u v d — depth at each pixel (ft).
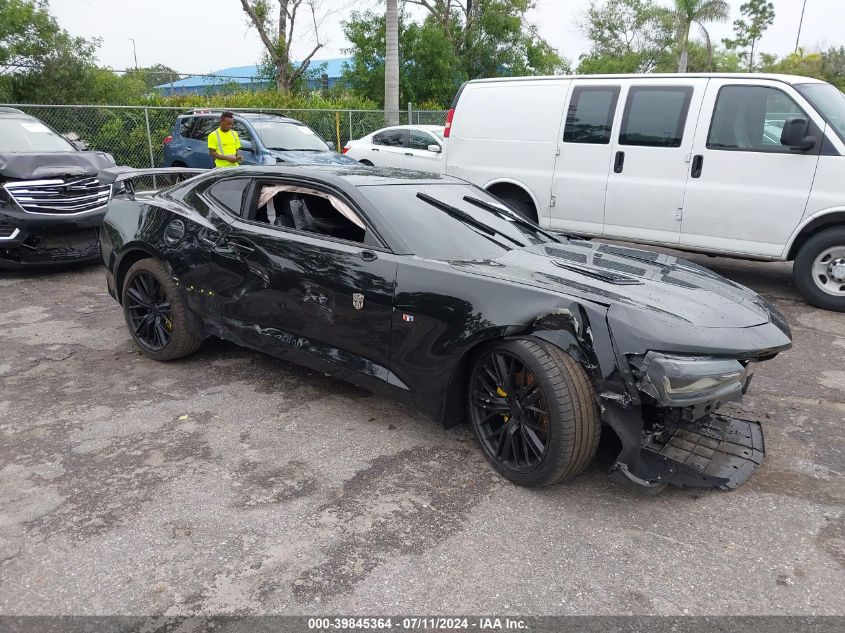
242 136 36.40
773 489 10.23
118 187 25.55
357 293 11.35
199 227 13.88
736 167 20.93
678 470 9.90
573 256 12.54
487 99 26.20
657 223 22.74
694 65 135.85
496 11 90.27
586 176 23.89
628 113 22.80
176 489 10.02
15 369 14.87
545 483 9.78
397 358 11.07
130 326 15.58
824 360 16.08
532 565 8.40
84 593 7.77
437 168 39.88
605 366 9.05
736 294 11.19
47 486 10.06
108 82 57.82
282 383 14.17
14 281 23.59
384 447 11.44
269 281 12.63
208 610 7.53
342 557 8.50
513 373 10.00
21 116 27.12
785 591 7.97
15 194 22.65
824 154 19.48
